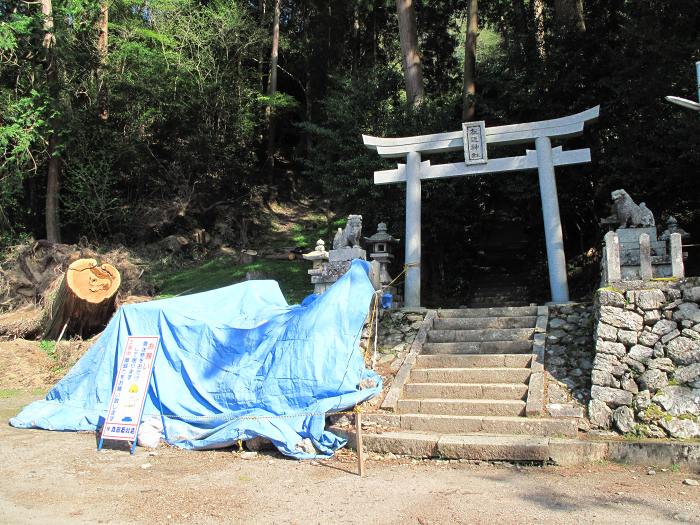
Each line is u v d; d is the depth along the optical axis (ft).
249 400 22.49
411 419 22.06
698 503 14.97
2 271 45.32
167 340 24.98
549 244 32.42
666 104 35.99
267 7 83.76
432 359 26.71
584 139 41.16
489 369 24.81
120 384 22.39
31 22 57.77
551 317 28.25
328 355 22.11
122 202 71.67
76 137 64.23
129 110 70.18
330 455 20.51
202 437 22.35
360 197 45.62
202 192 75.46
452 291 48.24
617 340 22.20
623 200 29.89
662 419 19.71
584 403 21.79
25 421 25.52
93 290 37.29
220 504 15.60
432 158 45.27
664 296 22.24
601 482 16.84
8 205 63.00
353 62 83.30
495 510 14.73
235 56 75.10
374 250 37.32
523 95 41.47
